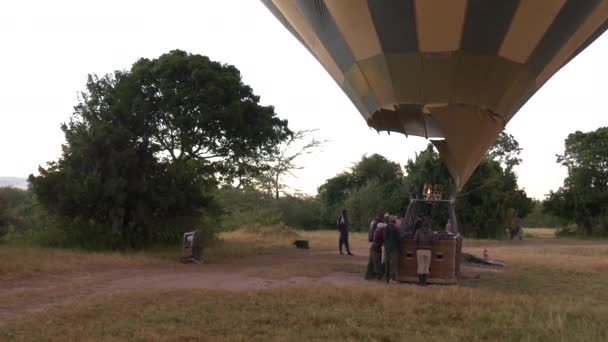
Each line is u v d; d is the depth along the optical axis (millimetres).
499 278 15625
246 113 24000
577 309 10312
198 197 22172
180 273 15422
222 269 16656
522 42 12055
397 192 50656
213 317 9148
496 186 41812
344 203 53500
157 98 22703
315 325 8789
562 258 22422
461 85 12531
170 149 23641
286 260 20016
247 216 39156
